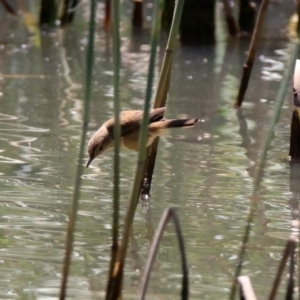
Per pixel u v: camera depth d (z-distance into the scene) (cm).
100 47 1798
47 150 1088
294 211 898
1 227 823
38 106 1300
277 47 1847
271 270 735
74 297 664
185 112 1292
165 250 780
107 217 862
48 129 1179
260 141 1168
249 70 1322
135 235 816
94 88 1429
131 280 709
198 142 1156
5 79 1470
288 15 2217
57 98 1352
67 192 937
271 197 941
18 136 1142
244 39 1945
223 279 713
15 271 717
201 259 758
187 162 1064
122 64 1619
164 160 1070
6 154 1064
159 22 590
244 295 563
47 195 923
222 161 1071
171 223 852
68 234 622
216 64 1675
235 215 878
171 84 1488
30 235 805
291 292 589
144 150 611
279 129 1233
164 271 729
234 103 1366
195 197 932
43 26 1969
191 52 1788
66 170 1013
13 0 2114
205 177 1005
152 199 921
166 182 980
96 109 1292
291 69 628
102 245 788
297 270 734
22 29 1948
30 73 1526
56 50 1745
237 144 1149
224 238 811
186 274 588
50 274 713
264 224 854
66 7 1992
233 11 2231
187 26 1850
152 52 593
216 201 920
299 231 834
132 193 618
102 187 958
